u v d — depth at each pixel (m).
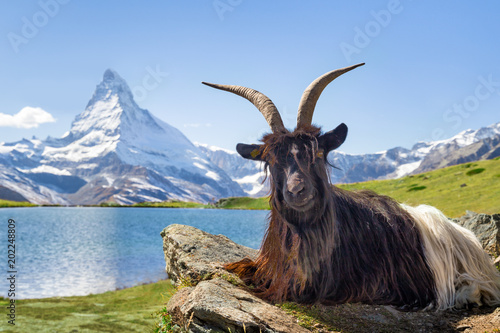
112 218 86.44
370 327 4.55
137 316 12.27
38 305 14.73
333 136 4.97
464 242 6.00
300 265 4.93
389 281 5.36
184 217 79.44
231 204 118.06
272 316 4.25
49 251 40.94
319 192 4.82
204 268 6.05
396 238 5.55
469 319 4.85
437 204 54.62
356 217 5.44
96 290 21.84
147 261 33.47
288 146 4.79
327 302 5.06
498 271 6.24
